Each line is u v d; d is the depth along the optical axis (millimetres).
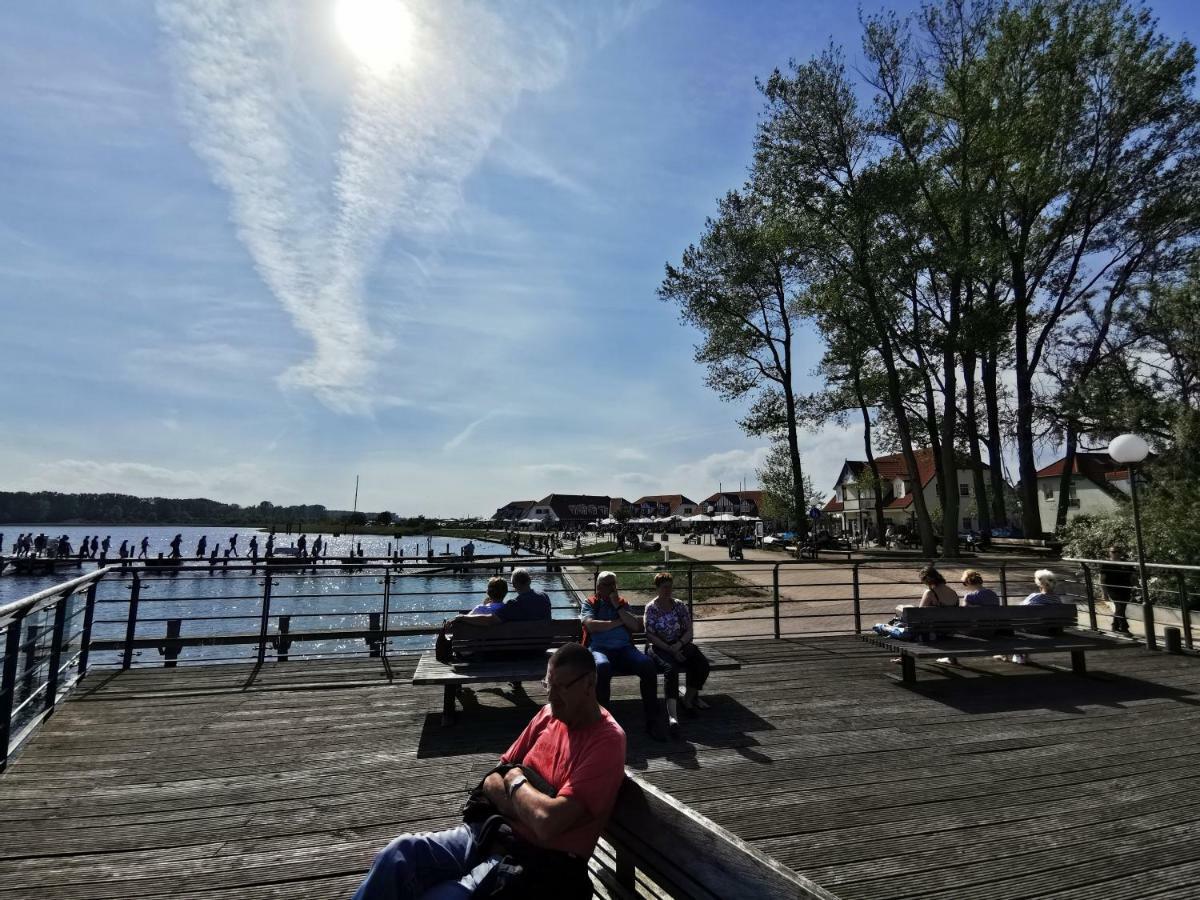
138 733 5602
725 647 9461
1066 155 29078
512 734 5641
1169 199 28688
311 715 6141
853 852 3697
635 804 2346
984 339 28344
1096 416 24250
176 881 3350
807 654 9000
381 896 2242
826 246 28797
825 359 38375
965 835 3910
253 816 4082
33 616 5609
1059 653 9164
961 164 28984
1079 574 16109
